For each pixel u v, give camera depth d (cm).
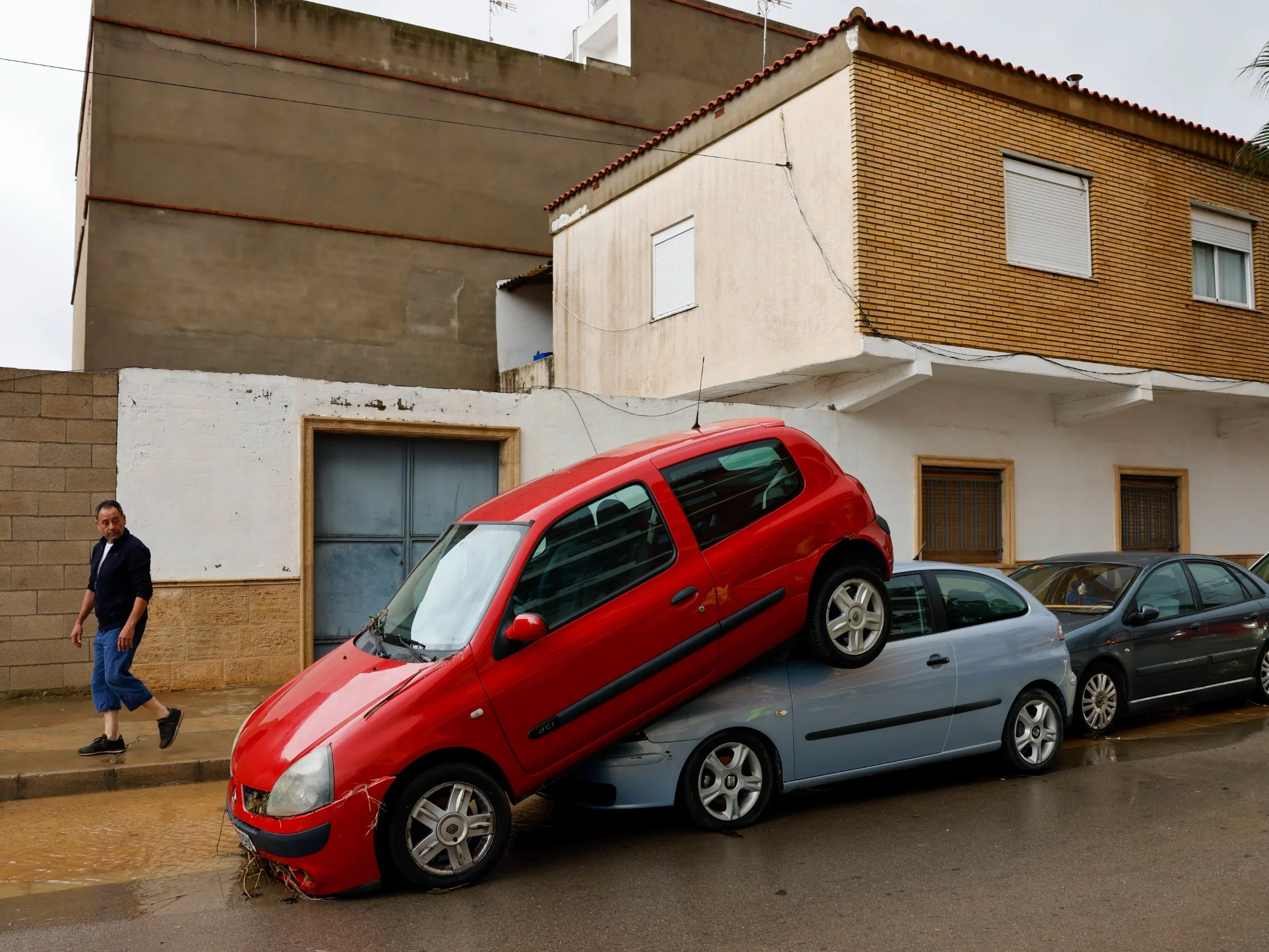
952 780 728
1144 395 1467
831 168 1260
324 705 525
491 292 2073
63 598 991
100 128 1762
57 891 525
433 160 2034
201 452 1034
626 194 1639
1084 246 1436
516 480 1179
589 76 2214
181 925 471
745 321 1392
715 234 1451
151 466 1016
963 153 1311
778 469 643
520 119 2130
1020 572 1041
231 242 1852
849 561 645
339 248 1939
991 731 708
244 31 1880
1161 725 943
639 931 452
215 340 1830
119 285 1764
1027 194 1382
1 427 973
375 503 1135
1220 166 1590
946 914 466
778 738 616
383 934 454
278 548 1064
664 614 570
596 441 1233
